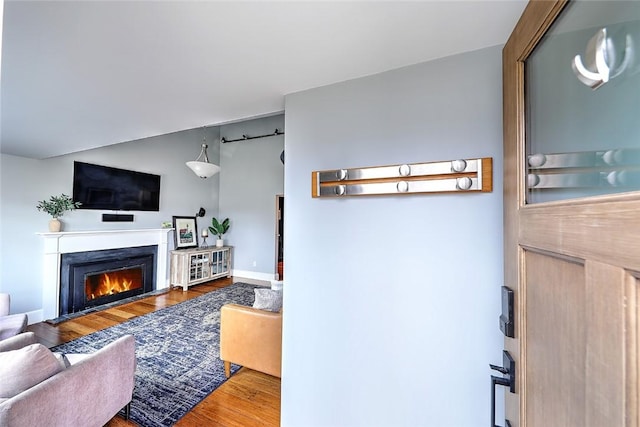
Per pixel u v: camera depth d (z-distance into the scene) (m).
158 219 5.23
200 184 6.18
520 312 0.76
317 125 1.40
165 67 1.21
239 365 2.52
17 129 2.14
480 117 1.08
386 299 1.24
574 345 0.51
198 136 6.10
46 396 1.28
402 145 1.21
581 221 0.49
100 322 3.55
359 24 0.92
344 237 1.34
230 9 0.83
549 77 0.69
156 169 5.21
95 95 1.49
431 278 1.16
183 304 4.28
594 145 0.54
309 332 1.41
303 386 1.42
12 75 1.27
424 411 1.16
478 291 1.08
